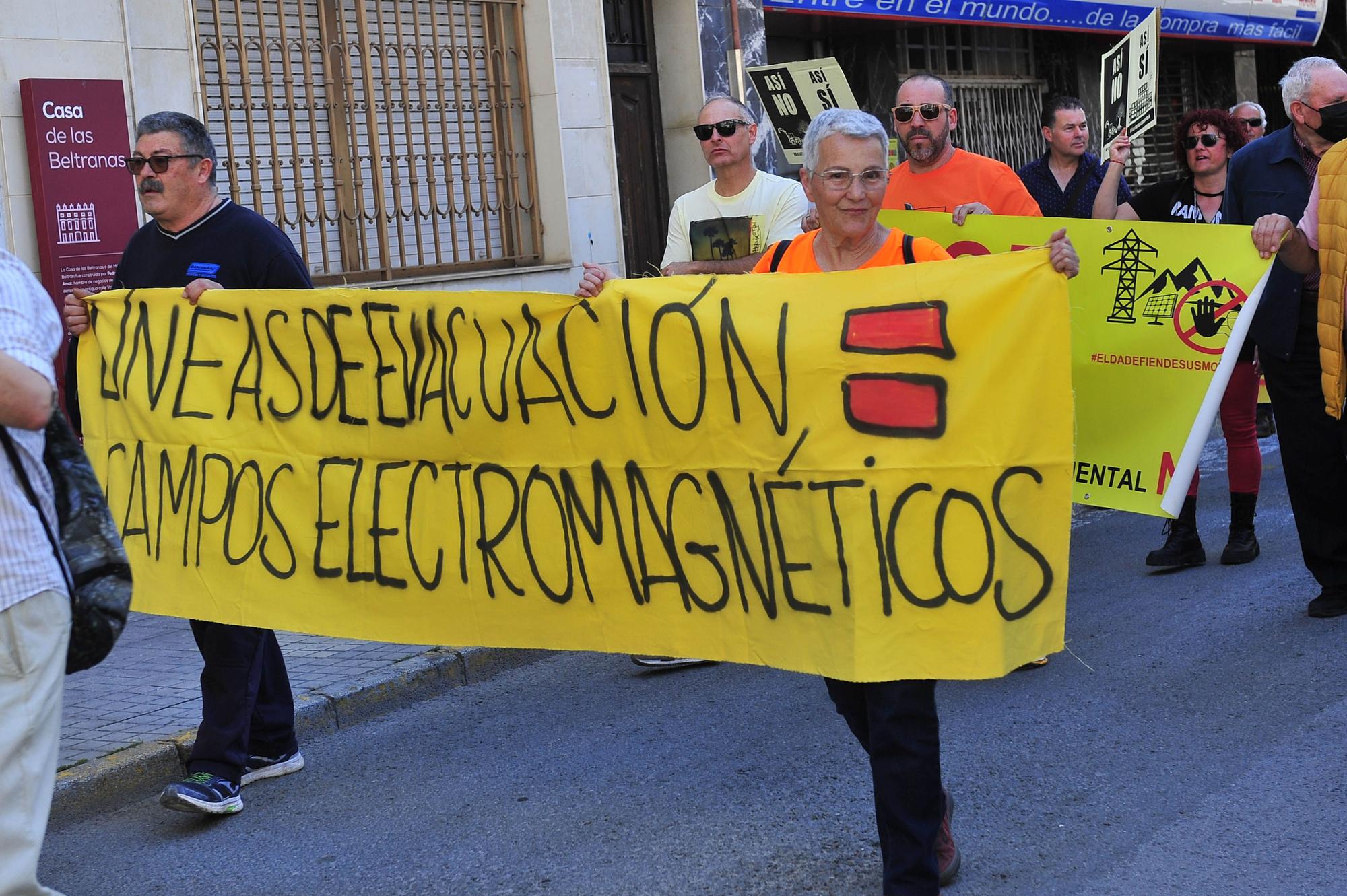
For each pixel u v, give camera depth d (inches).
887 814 130.0
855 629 137.4
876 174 138.9
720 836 159.9
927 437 135.2
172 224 185.8
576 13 400.5
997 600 133.0
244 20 339.6
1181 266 213.5
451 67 382.0
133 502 190.4
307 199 354.0
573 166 402.0
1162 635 225.8
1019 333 132.1
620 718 207.2
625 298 153.6
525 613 167.2
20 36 287.9
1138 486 219.6
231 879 158.2
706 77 445.1
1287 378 221.8
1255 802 159.3
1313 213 207.8
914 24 498.9
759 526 146.0
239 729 175.9
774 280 144.3
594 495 159.6
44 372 114.1
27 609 115.3
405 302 170.7
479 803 176.4
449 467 170.4
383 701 218.8
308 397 178.7
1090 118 603.2
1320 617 226.7
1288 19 677.9
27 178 290.8
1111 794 164.9
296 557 179.9
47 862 167.3
